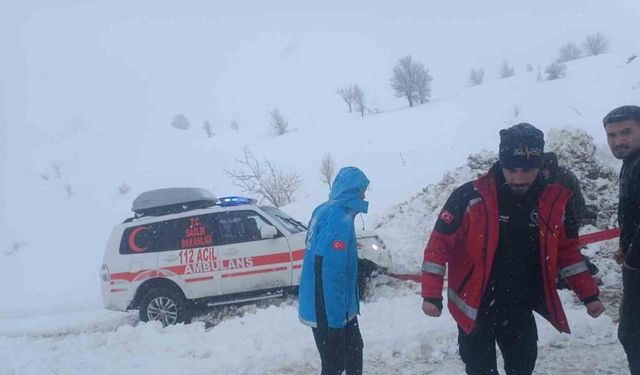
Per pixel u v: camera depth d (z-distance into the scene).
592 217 9.66
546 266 3.69
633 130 3.97
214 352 6.66
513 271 3.74
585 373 5.05
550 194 3.68
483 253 3.69
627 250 3.97
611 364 5.19
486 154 11.46
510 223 3.69
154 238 9.22
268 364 6.11
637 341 3.82
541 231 3.66
